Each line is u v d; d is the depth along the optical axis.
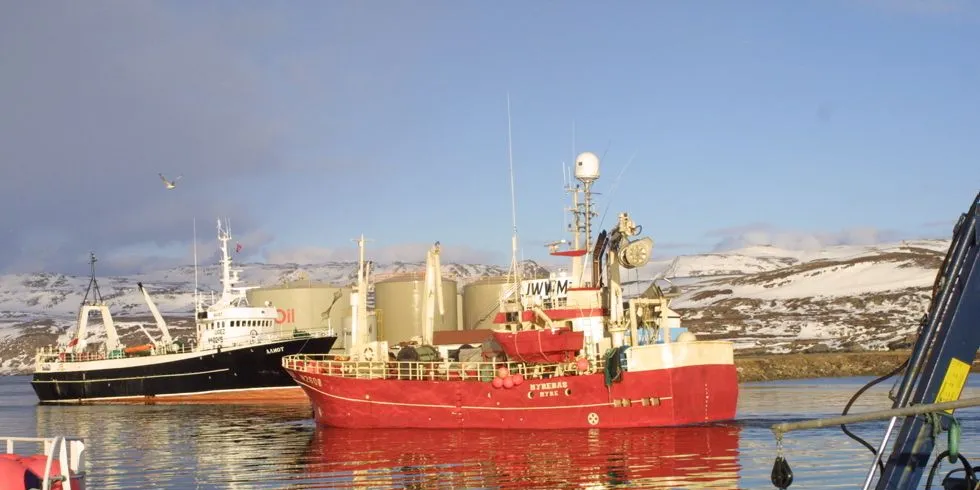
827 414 51.09
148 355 89.25
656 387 43.06
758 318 174.75
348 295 102.62
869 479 16.14
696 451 37.00
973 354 16.52
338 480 34.03
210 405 77.50
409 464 36.91
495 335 47.09
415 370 49.81
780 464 15.70
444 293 99.75
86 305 94.00
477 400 46.81
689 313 187.75
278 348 79.31
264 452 42.62
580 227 50.81
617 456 36.44
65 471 19.41
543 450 38.66
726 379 45.09
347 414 50.75
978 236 16.62
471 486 31.91
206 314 86.56
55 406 86.62
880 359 108.81
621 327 46.00
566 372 45.47
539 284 55.56
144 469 38.66
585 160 50.38
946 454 16.53
